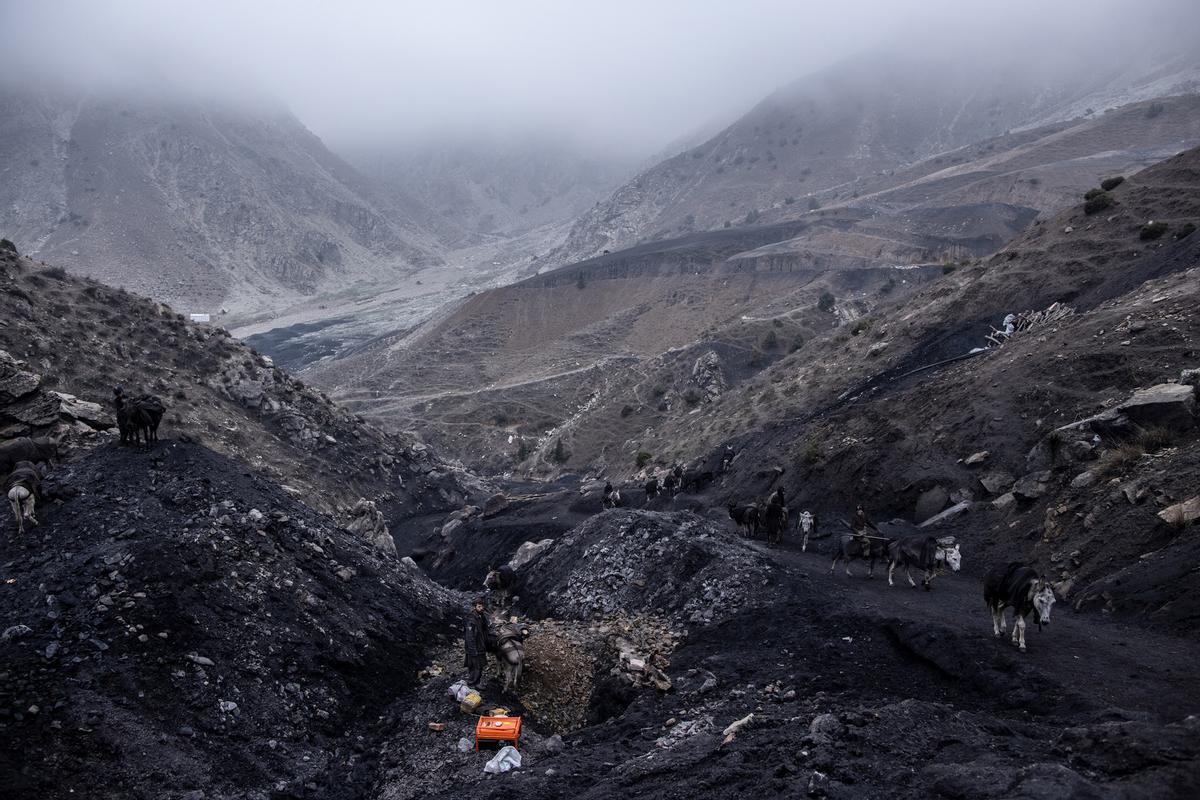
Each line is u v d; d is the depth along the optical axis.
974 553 26.50
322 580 20.97
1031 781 9.08
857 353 56.94
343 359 192.38
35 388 30.50
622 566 25.75
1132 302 35.88
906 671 16.34
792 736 12.41
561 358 153.62
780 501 31.67
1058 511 24.59
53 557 18.73
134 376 52.75
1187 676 14.27
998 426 32.44
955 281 56.78
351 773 15.73
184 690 15.70
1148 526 20.89
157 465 23.31
